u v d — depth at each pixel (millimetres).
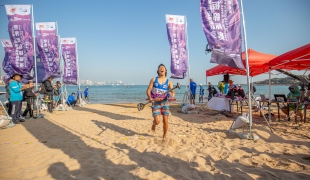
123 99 27078
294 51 5562
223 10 4504
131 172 2799
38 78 12305
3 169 2941
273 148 3711
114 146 4039
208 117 8156
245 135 4441
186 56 9844
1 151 3793
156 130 5617
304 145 3906
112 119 8000
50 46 10477
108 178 2646
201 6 4504
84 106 14586
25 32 8273
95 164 3088
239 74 11367
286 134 4906
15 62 8242
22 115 8578
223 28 4488
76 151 3744
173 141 4250
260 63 7375
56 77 10742
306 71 8234
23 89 7539
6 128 6184
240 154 3453
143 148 3873
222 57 4457
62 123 7090
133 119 7973
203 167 2930
